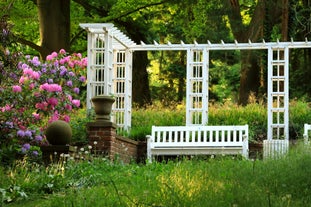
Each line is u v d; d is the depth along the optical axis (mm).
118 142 14797
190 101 18500
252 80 27297
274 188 8945
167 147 16312
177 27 31359
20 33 26547
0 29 12219
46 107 14156
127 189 9148
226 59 32062
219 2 25516
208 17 25656
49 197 8953
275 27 25891
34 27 26359
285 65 18094
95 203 7879
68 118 14742
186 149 16141
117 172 11398
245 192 8367
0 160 12102
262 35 26141
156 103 24047
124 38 18391
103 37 17922
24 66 14008
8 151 12414
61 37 22375
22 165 11406
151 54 35469
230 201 7957
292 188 8922
